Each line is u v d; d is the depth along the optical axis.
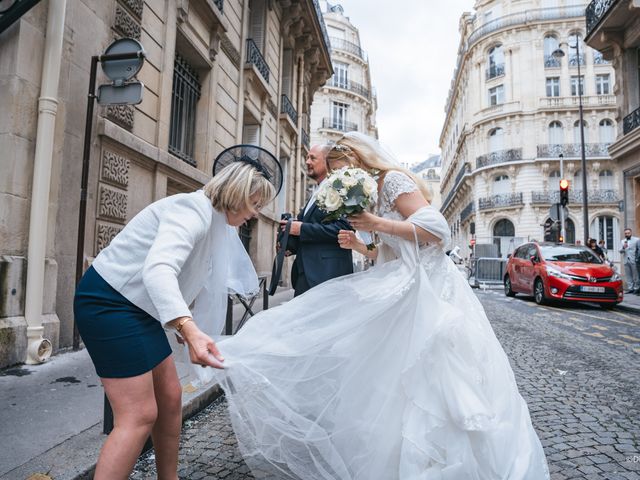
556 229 15.57
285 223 3.09
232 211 1.79
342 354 1.95
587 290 9.55
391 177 2.20
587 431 2.88
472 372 1.84
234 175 1.76
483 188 37.44
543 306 10.28
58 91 4.22
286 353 1.91
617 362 4.80
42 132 3.94
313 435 1.87
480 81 38.50
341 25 39.34
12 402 2.83
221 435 2.72
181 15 6.77
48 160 3.96
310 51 17.12
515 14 35.75
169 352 1.70
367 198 2.02
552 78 35.28
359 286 2.11
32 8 3.93
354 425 1.89
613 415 3.18
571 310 9.57
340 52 38.22
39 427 2.45
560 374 4.31
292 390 1.90
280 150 14.00
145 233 1.61
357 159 2.36
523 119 35.44
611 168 33.62
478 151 38.19
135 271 1.56
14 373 3.46
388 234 2.14
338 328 1.97
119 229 5.21
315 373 1.92
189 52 7.54
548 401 3.50
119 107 5.21
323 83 19.47
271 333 1.97
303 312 2.06
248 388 1.85
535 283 10.80
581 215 33.56
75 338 4.21
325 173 3.20
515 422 1.93
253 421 1.86
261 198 1.82
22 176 3.86
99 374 1.53
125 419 1.49
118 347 1.50
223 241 1.86
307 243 3.07
